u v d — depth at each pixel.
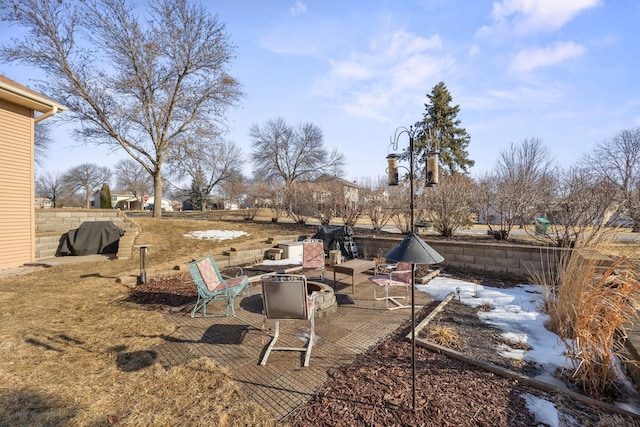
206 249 8.89
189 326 3.72
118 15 13.47
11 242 7.37
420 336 3.38
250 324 3.79
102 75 14.01
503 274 6.20
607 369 2.32
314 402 2.23
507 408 2.15
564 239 5.97
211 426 1.99
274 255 8.34
